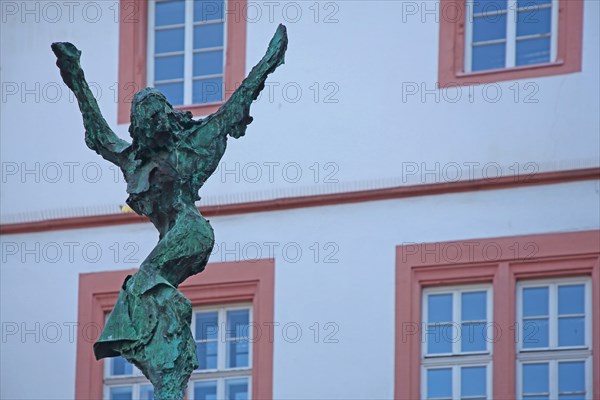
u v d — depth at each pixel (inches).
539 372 1461.6
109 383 1573.6
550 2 1498.5
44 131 1609.3
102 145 825.5
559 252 1466.5
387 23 1525.6
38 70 1620.3
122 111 1593.3
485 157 1489.9
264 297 1518.2
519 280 1473.9
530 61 1497.3
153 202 812.6
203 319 1533.0
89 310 1579.7
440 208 1493.6
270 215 1528.1
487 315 1476.4
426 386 1482.5
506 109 1491.1
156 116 808.9
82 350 1576.0
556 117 1481.3
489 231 1481.3
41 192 1600.6
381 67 1520.7
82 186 1596.9
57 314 1585.9
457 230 1487.5
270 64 832.9
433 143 1502.2
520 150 1483.8
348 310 1499.8
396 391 1481.3
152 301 788.6
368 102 1519.4
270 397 1503.4
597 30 1485.0
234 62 1572.3
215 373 1523.1
